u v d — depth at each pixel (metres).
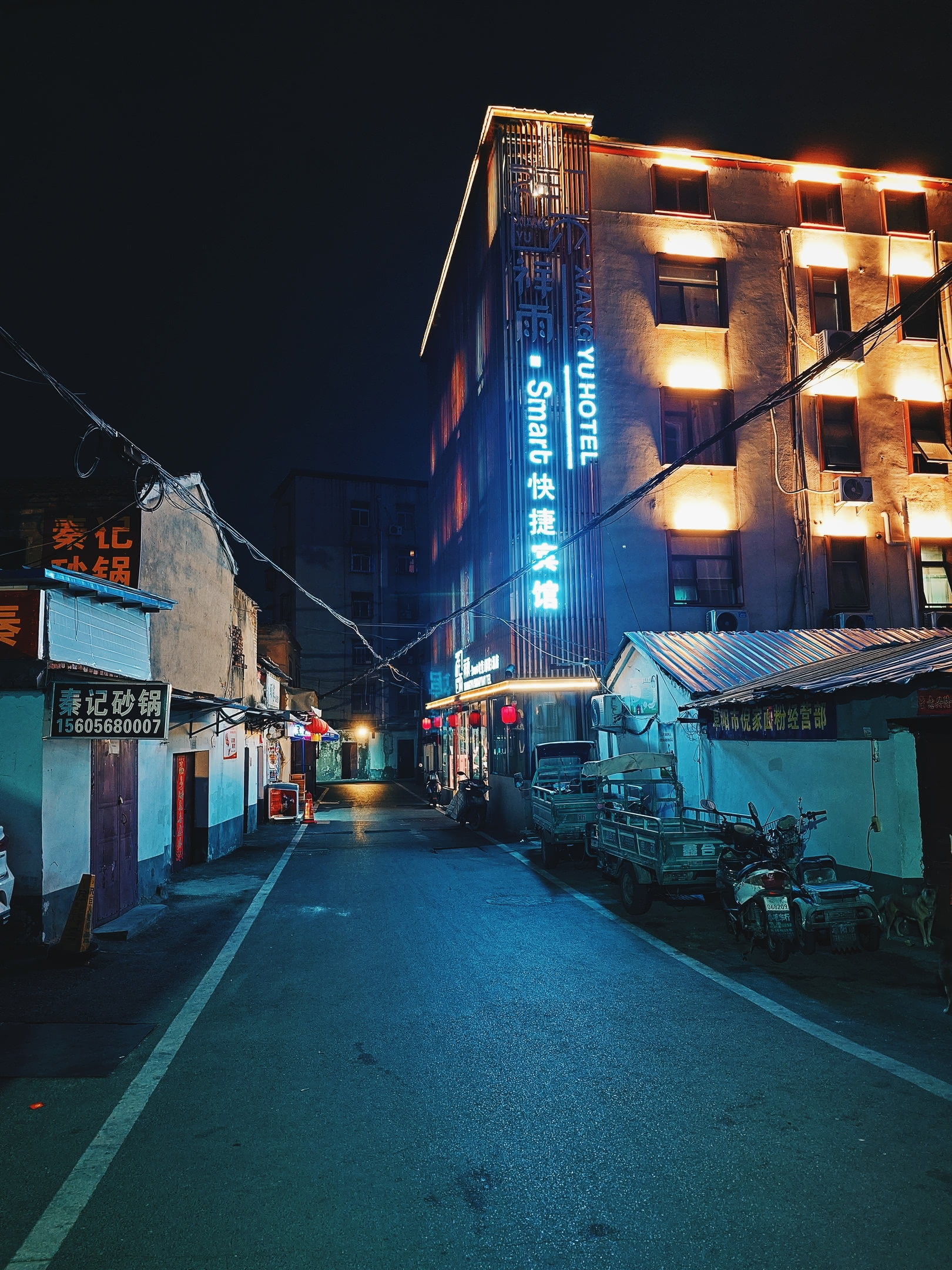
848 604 22.25
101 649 10.54
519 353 21.58
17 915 8.77
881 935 9.23
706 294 22.80
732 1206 3.93
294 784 26.80
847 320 23.08
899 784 9.69
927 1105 4.98
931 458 22.97
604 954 8.91
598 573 21.27
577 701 21.06
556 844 15.04
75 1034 6.48
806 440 22.48
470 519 27.05
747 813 12.91
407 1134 4.73
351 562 50.62
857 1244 3.62
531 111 22.27
